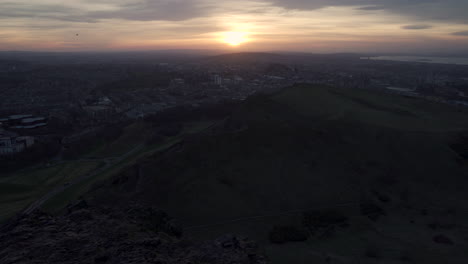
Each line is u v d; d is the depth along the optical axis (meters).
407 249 26.23
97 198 31.09
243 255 15.63
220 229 29.16
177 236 21.47
